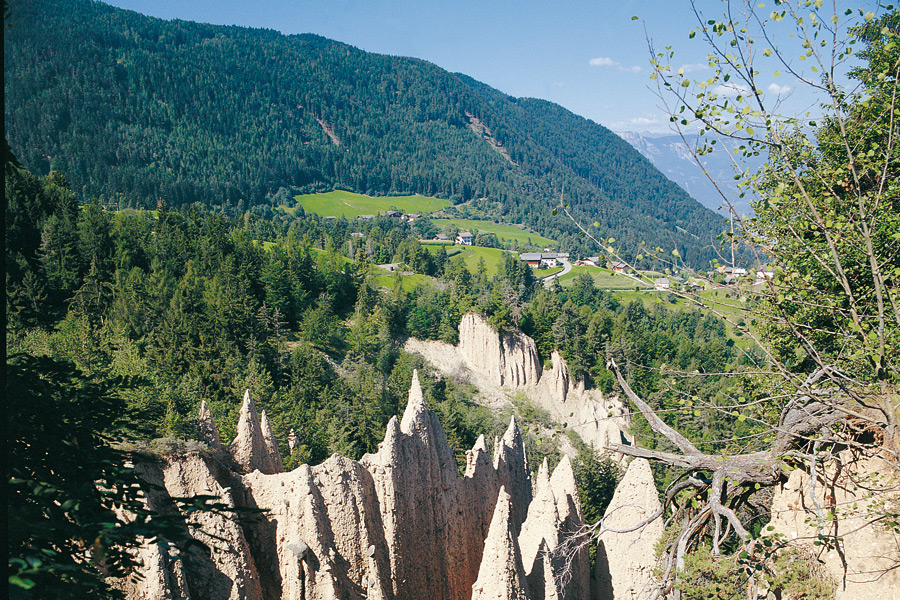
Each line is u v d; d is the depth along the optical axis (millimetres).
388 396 94812
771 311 16031
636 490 34844
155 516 14031
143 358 72875
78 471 14680
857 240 17000
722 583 16234
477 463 46250
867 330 15367
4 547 10047
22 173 110812
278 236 191250
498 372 125000
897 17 14398
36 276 90812
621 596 34188
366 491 37562
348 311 143250
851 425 14391
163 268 109188
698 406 16188
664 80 13508
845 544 15375
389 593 37719
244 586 30188
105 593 13359
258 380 74688
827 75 13164
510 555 31234
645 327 149375
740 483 14219
